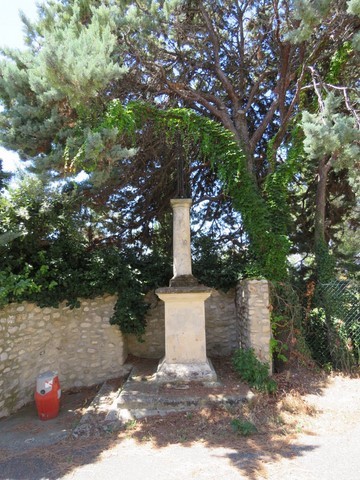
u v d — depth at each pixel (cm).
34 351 659
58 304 696
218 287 845
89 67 511
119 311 738
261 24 969
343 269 1113
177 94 938
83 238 841
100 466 385
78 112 616
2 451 450
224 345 850
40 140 621
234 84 1068
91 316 757
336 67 852
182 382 601
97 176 590
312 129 506
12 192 683
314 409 516
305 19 541
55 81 522
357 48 607
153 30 790
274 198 816
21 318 630
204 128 793
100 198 916
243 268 822
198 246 942
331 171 1063
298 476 339
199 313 639
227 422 478
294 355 695
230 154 784
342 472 344
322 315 761
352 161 517
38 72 562
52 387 574
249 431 445
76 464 395
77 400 661
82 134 605
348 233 1504
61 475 372
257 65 1045
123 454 411
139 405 530
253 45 1041
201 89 1060
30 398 646
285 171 832
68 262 747
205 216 1117
